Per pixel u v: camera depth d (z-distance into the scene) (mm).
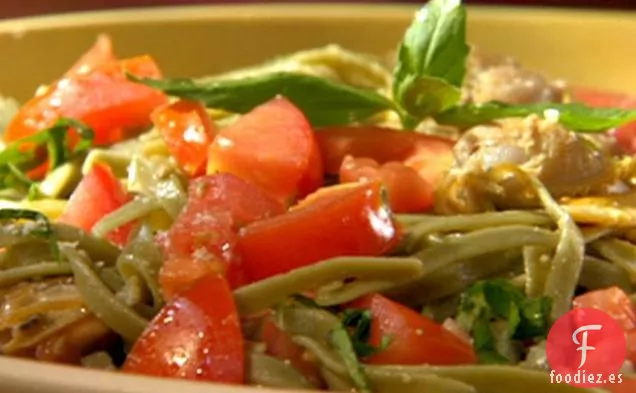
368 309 321
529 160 358
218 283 312
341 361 307
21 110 432
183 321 307
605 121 373
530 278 337
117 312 321
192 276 312
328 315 317
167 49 504
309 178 365
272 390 265
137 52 503
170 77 505
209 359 302
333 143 384
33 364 272
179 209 353
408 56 382
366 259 323
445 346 313
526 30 502
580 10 515
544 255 340
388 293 331
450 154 379
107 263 340
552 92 424
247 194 339
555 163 357
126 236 356
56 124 402
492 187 355
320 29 505
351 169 367
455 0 379
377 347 312
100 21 498
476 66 446
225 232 324
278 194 361
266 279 320
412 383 300
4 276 333
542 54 503
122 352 329
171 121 385
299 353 315
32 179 415
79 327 323
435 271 339
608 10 529
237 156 362
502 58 461
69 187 402
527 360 317
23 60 495
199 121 383
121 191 377
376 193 330
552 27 501
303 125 371
